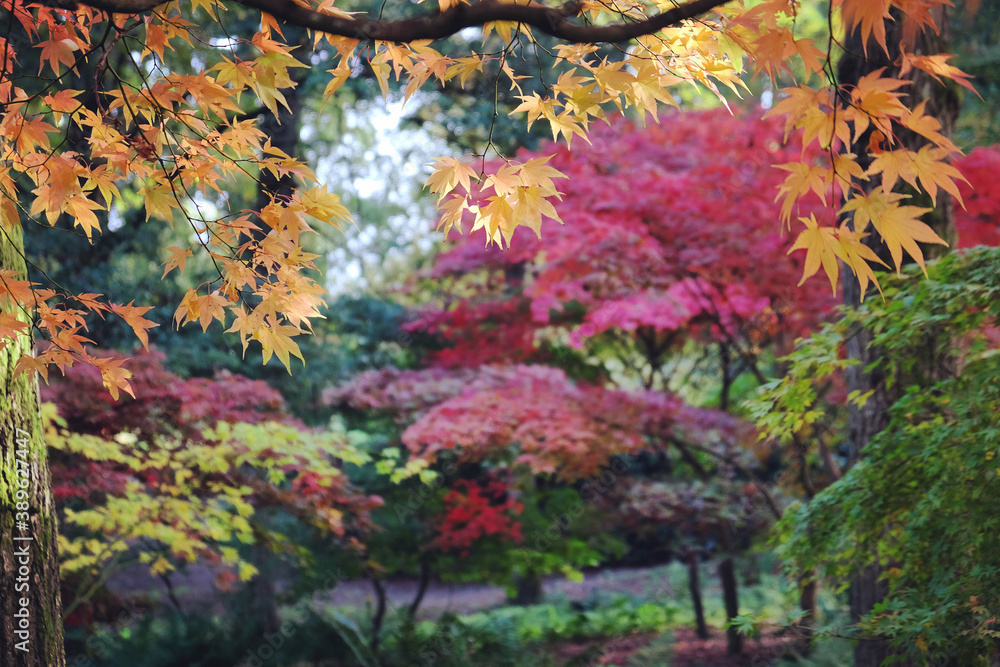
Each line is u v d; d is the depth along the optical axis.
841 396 6.59
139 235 7.97
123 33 2.04
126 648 7.30
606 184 6.75
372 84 9.56
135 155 2.12
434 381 7.59
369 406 7.49
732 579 8.30
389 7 7.66
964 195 5.56
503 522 7.85
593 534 9.13
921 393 3.55
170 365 7.51
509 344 8.63
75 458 5.69
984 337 3.42
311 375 8.57
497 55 2.04
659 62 2.01
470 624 8.23
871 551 3.52
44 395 5.47
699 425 6.86
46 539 2.52
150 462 5.39
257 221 5.61
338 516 6.13
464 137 11.21
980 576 2.74
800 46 1.63
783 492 8.31
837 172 1.58
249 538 5.75
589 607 11.44
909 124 1.52
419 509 8.41
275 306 2.22
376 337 10.09
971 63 8.97
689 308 7.23
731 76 2.05
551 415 6.67
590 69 1.95
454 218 1.92
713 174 6.68
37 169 2.20
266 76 2.06
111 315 7.70
